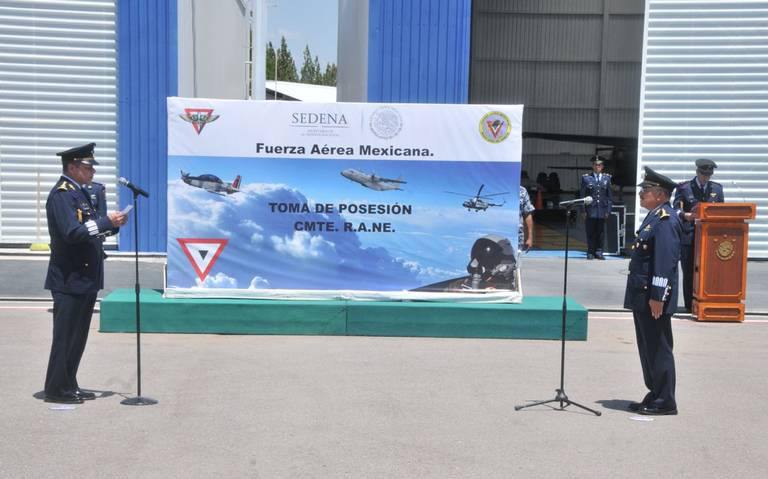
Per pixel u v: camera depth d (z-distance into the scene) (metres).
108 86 15.53
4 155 15.53
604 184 16.28
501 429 5.93
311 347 8.55
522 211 10.55
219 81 21.14
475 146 9.40
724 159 16.38
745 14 16.06
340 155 9.36
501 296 9.51
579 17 28.56
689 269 11.12
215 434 5.68
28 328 9.12
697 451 5.54
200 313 9.09
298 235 9.41
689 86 16.31
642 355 6.53
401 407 6.43
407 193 9.42
